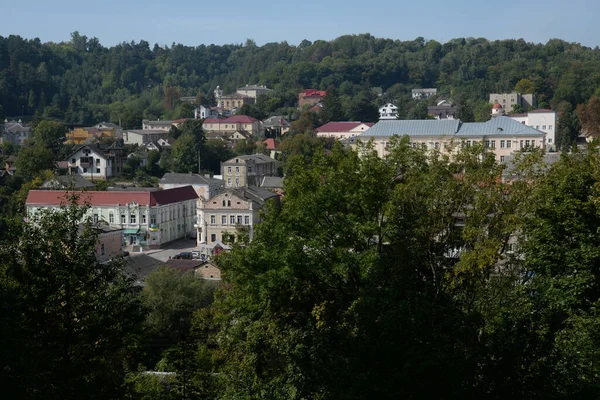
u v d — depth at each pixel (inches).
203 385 1327.5
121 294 1353.3
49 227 1326.3
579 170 1692.9
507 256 1657.2
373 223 1628.9
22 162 6820.9
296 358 1179.3
